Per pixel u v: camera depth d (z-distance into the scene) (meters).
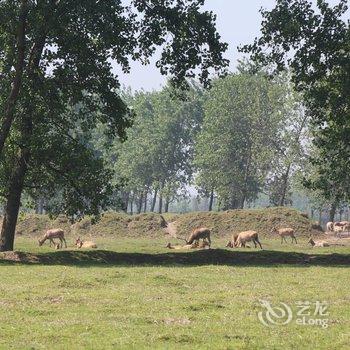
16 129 58.09
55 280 35.78
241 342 21.05
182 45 57.59
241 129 164.50
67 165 56.84
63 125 60.66
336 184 62.09
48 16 51.03
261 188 176.25
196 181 169.00
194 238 83.44
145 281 36.94
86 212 59.56
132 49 58.81
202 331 22.78
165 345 20.59
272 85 158.38
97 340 21.27
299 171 144.62
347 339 21.53
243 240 82.38
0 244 58.09
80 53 56.97
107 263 52.69
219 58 58.47
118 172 194.00
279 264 53.12
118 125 62.09
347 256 57.53
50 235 84.19
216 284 36.62
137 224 115.44
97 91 59.78
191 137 190.62
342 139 58.38
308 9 57.72
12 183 58.09
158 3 57.09
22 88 54.88
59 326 23.44
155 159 185.50
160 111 189.50
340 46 57.25
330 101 58.25
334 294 32.09
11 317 25.28
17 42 53.44
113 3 54.97
